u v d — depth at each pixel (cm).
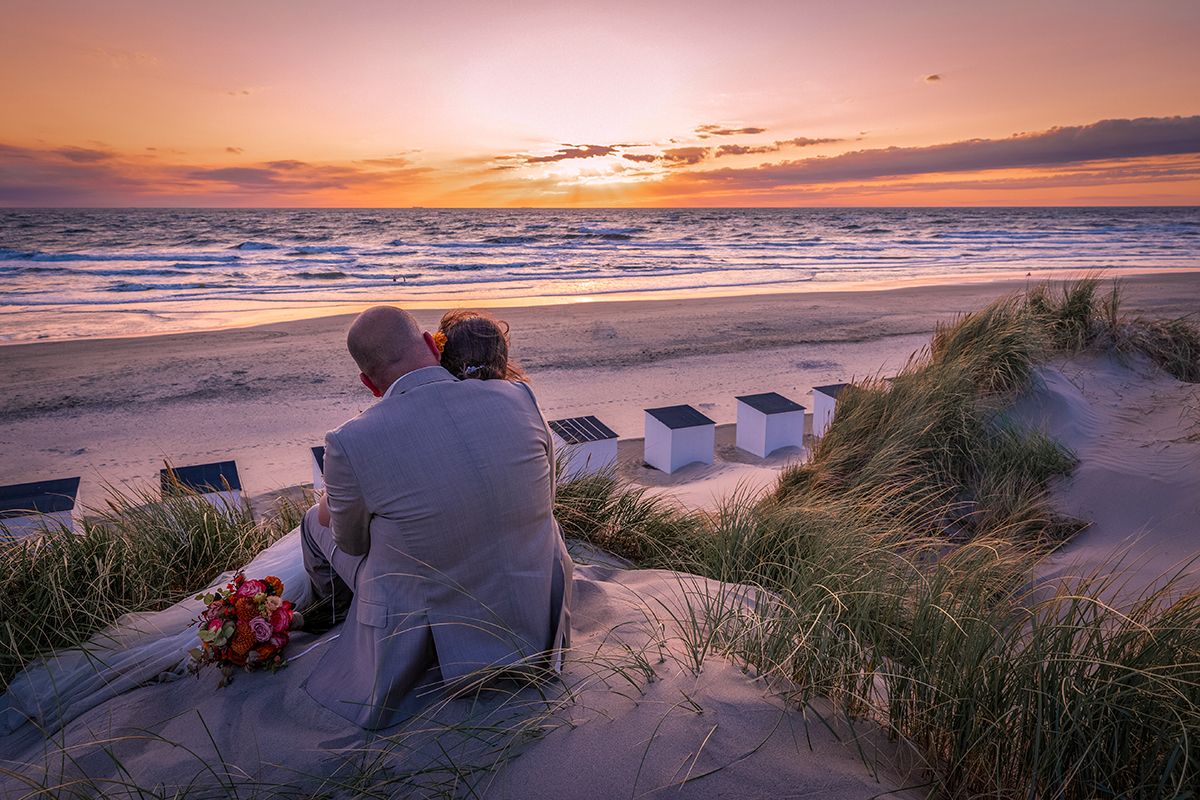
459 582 214
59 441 1090
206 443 1083
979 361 657
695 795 179
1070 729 181
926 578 288
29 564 307
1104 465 532
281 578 282
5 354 1625
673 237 7031
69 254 4653
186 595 334
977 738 193
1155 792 173
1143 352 727
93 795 197
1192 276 3036
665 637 260
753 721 205
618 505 438
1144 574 398
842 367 1532
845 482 577
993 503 506
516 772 191
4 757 225
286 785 195
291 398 1305
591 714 211
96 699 245
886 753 198
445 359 238
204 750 212
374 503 205
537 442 224
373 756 202
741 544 387
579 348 1714
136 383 1396
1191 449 526
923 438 571
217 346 1716
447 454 206
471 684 213
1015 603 271
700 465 939
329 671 237
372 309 226
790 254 4950
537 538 228
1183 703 184
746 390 1368
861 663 226
